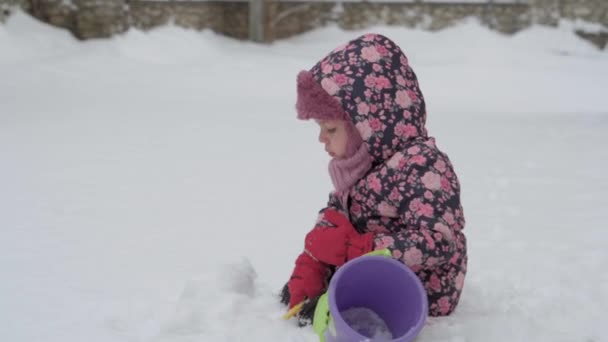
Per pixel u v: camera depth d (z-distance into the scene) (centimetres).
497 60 1202
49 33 978
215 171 393
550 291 205
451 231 139
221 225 291
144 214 303
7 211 299
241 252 255
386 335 138
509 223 297
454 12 1323
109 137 478
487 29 1312
